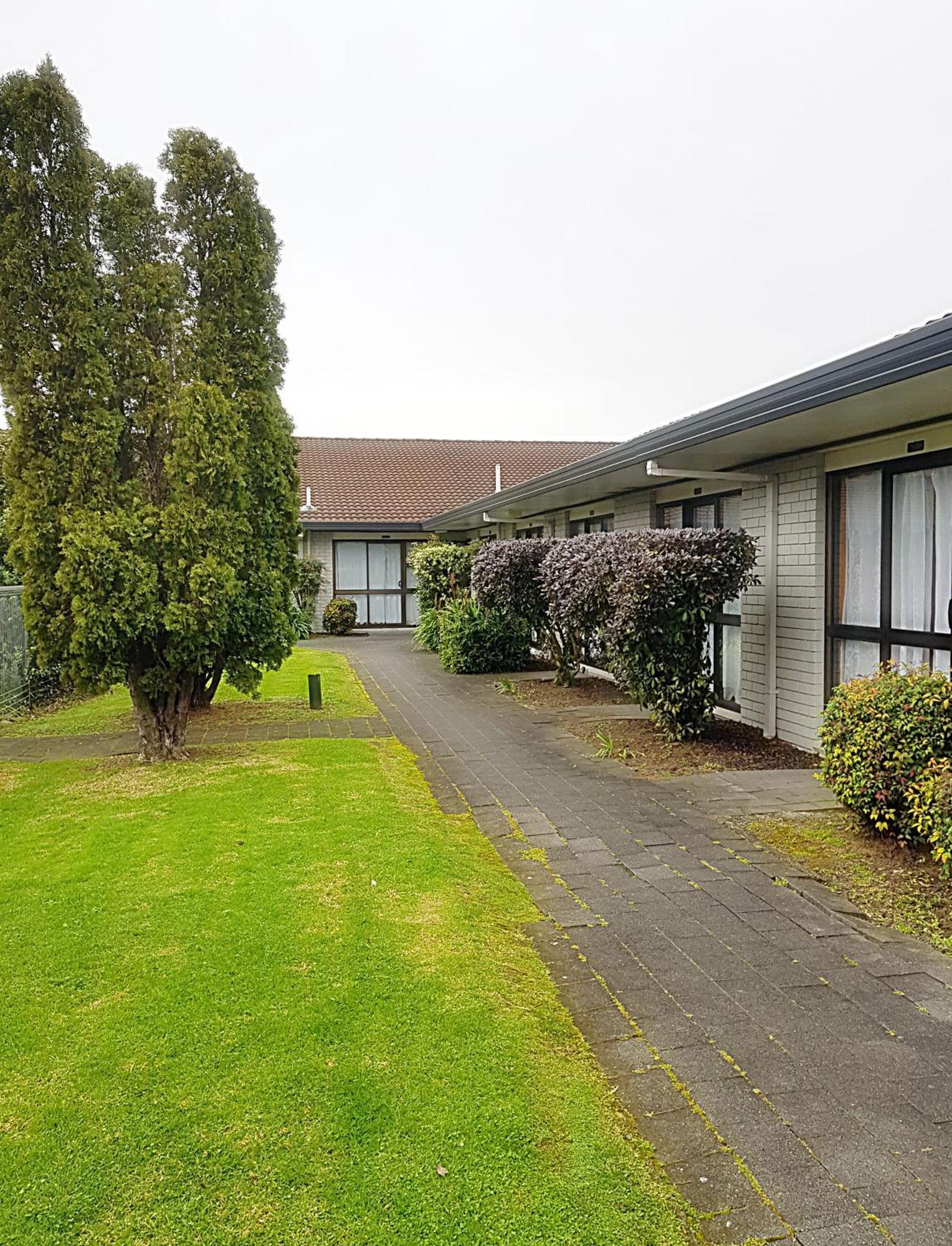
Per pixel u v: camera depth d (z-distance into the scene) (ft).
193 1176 6.63
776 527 23.62
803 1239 6.15
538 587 34.65
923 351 12.55
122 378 21.01
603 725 26.78
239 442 21.76
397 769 20.92
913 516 19.42
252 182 22.48
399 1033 8.63
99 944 10.82
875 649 20.58
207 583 20.48
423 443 86.79
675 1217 6.34
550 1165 6.78
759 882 13.37
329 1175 6.62
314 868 13.41
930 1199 6.55
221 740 25.02
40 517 19.62
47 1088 7.81
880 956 10.85
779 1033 9.02
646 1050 8.71
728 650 27.86
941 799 12.04
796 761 21.35
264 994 9.45
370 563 67.26
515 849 15.23
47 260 19.49
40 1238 6.01
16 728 28.12
